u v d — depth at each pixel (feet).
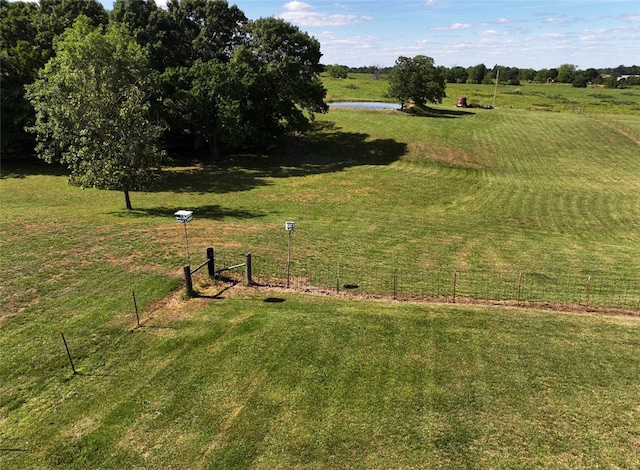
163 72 147.84
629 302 50.70
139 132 83.46
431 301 50.29
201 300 48.01
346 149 160.15
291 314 44.39
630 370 35.63
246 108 149.07
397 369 35.53
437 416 30.58
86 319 43.14
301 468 26.53
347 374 34.91
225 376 34.73
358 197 107.34
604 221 92.27
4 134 124.16
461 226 85.30
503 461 26.99
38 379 34.50
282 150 161.17
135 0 154.81
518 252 70.23
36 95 88.33
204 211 89.71
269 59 157.07
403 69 210.38
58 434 29.19
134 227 73.82
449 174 134.00
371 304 47.88
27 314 43.91
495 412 30.99
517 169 139.03
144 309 45.50
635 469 26.32
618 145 159.84
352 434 29.01
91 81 84.07
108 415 30.81
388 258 65.31
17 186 110.93
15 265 55.72
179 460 27.14
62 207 91.25
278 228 78.74
